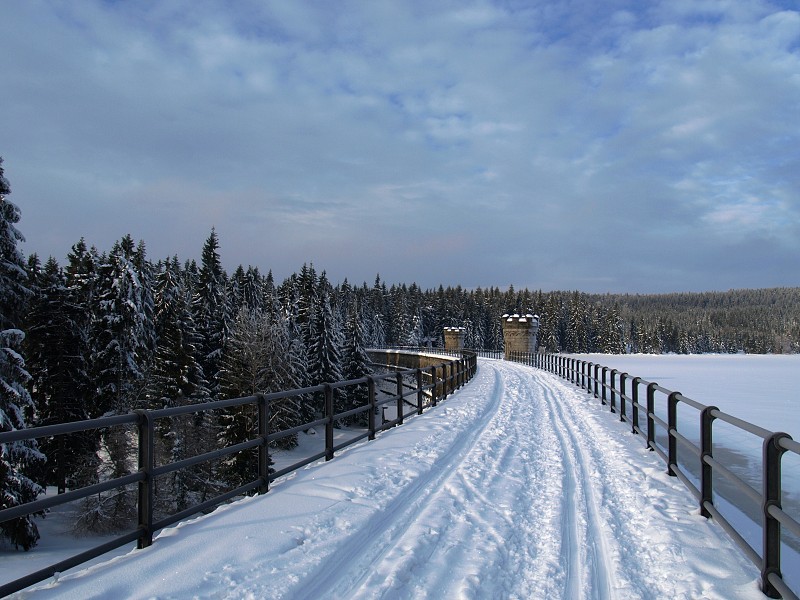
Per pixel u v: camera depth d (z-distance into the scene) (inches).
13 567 560.4
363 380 394.6
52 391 1232.2
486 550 190.9
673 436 291.9
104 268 1493.6
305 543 191.0
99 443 1073.5
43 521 861.8
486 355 3353.8
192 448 1027.9
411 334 5290.4
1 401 682.8
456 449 366.6
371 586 161.0
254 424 987.9
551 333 5172.2
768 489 156.9
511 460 335.3
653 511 235.1
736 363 1939.0
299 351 1915.6
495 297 6127.0
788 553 203.9
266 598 150.4
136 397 1403.8
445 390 706.8
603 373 605.3
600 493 265.9
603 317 5511.8
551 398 699.4
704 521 223.0
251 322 1540.4
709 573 172.9
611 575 173.6
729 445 410.6
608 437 412.5
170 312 1935.3
